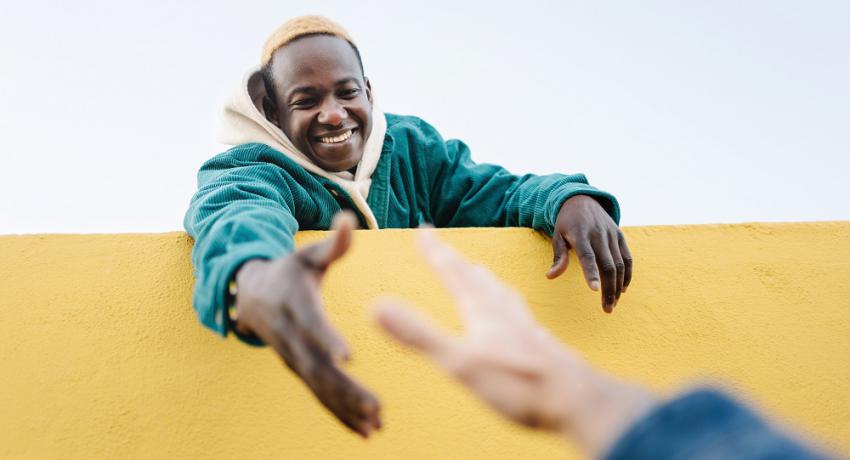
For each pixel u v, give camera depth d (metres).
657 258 2.22
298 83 2.62
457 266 0.79
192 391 1.90
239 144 2.70
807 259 2.25
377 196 2.77
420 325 0.71
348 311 2.04
